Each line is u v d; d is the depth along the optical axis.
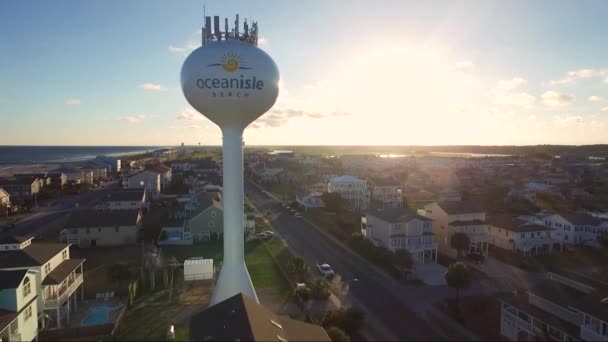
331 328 23.84
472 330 27.42
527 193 84.06
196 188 93.00
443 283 36.28
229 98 25.53
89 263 41.50
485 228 46.84
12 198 77.00
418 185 101.81
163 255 44.75
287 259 43.06
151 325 27.52
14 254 27.30
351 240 47.41
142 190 70.56
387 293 33.75
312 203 71.50
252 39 27.66
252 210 71.62
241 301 20.77
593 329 23.09
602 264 42.69
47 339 24.70
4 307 22.55
